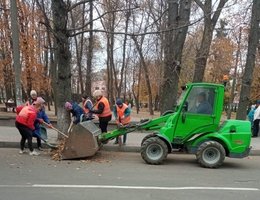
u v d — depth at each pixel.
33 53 28.98
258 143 16.50
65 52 13.88
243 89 19.19
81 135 11.63
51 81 33.00
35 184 8.30
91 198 7.31
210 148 11.24
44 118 13.17
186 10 17.14
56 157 11.68
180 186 8.57
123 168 10.58
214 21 19.44
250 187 8.77
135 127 12.29
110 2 21.23
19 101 14.62
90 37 33.50
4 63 29.19
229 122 11.73
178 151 11.78
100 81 63.88
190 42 35.00
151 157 11.38
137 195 7.64
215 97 11.65
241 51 39.44
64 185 8.28
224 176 10.05
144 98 76.50
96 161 11.54
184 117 11.59
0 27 28.47
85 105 14.53
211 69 46.81
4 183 8.35
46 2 23.61
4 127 18.34
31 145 12.19
